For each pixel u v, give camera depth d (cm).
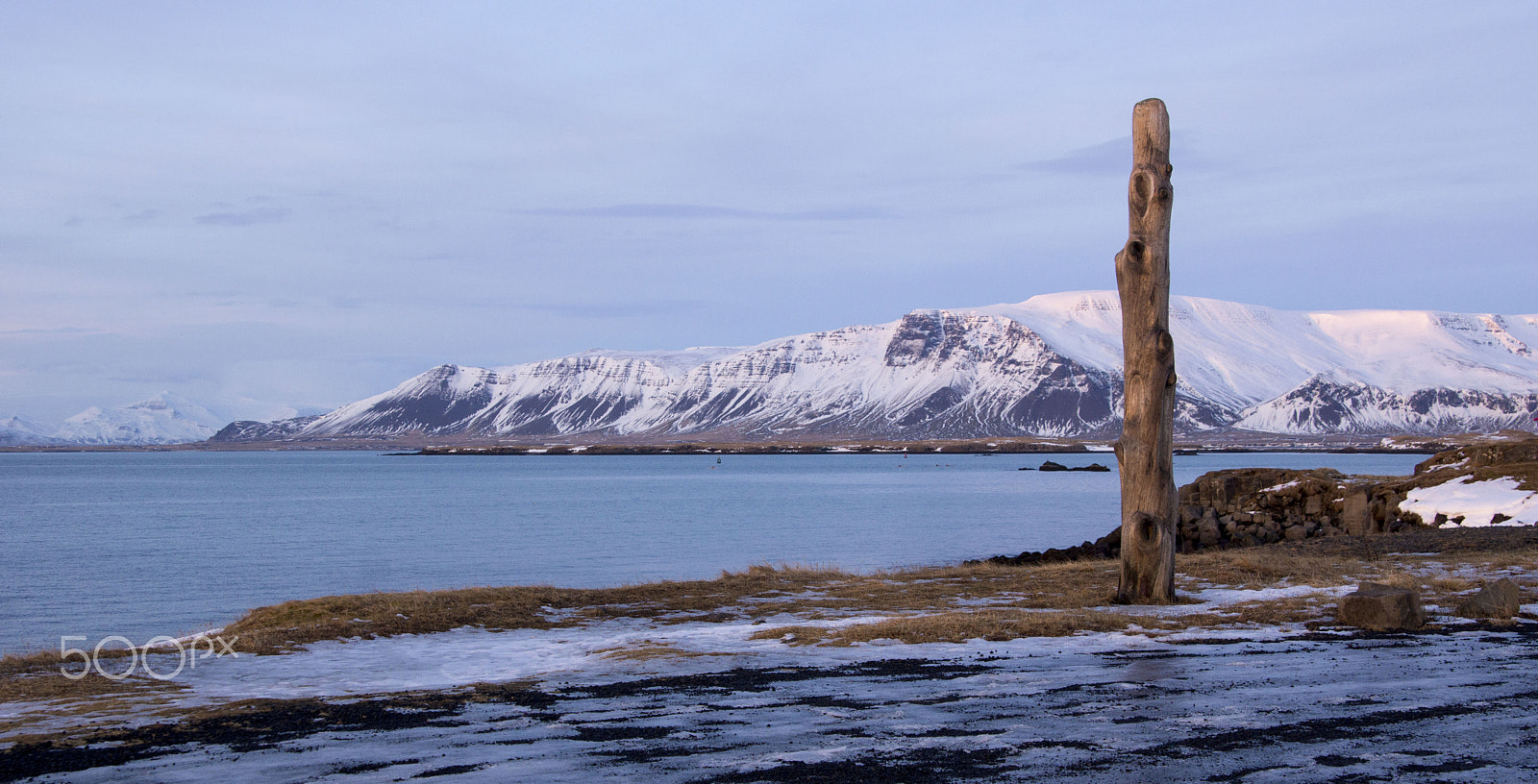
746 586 2259
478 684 1185
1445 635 1423
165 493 13838
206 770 819
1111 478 17588
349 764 831
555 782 776
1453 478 3825
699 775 789
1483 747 832
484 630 1714
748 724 956
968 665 1253
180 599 3944
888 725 941
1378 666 1195
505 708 1043
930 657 1315
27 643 2847
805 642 1448
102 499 12319
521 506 10250
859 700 1056
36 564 5184
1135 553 1873
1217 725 916
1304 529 3797
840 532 6744
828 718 978
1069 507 9588
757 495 12331
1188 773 772
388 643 1575
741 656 1348
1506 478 3616
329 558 5366
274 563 5162
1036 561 4216
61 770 825
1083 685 1112
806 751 855
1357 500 3659
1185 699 1027
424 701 1080
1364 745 845
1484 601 1587
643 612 1908
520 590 2130
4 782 793
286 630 1633
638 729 943
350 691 1163
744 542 6056
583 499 11738
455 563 5047
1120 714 969
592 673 1252
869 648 1398
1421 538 2972
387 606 1862
